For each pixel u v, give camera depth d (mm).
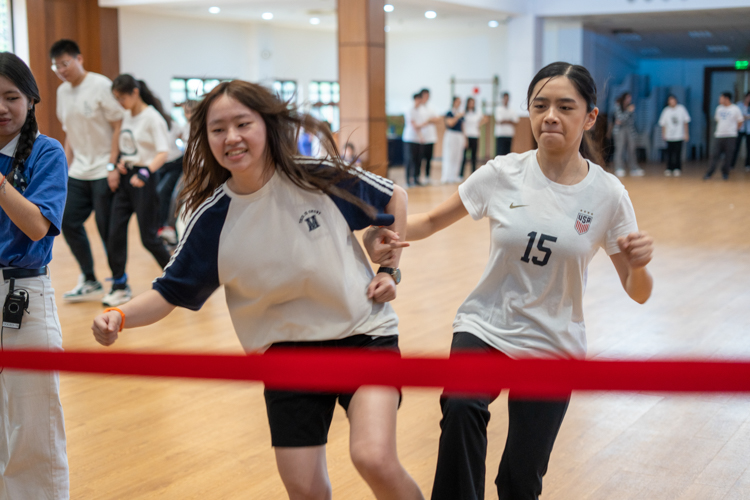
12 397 2016
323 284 1716
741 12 14617
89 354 1400
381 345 1772
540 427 1826
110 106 4953
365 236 1888
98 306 5039
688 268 6082
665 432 2883
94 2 14141
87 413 3150
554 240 1848
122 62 14992
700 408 3125
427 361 1299
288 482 1725
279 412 1729
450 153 14359
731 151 14500
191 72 16344
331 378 1326
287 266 1702
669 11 14633
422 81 20219
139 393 3393
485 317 1964
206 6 14562
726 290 5281
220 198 1737
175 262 1769
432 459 2674
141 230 5164
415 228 2080
